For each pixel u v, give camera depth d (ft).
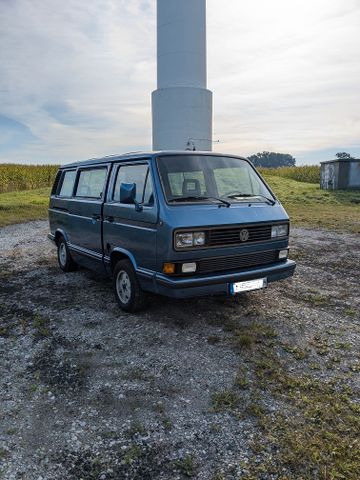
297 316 16.98
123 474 8.60
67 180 24.68
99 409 10.82
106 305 18.62
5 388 11.88
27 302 19.26
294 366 12.84
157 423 10.22
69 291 20.92
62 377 12.44
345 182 79.15
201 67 51.34
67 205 23.38
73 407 10.93
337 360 13.16
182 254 14.52
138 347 14.33
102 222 19.02
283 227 17.20
